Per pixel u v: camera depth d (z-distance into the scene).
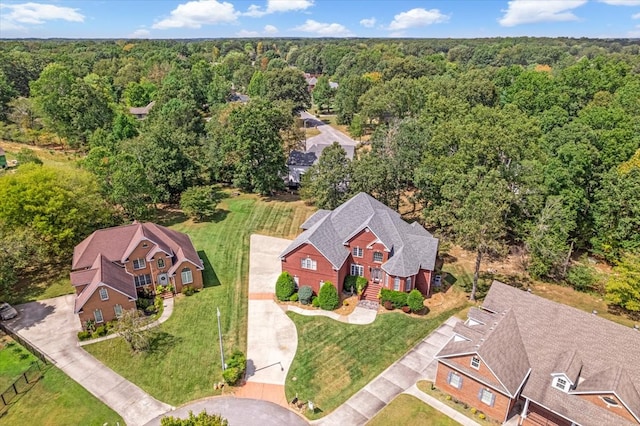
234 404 31.67
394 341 38.41
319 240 43.81
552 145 61.78
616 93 86.94
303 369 35.16
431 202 57.25
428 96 85.88
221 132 80.81
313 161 80.69
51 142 102.81
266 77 132.12
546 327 32.53
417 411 30.81
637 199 47.50
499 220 43.41
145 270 45.22
